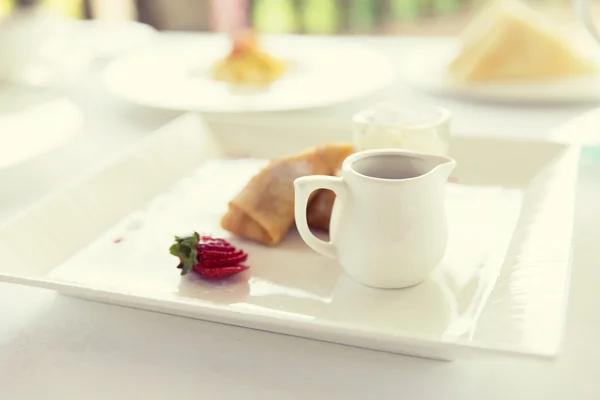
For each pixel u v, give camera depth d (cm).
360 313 45
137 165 58
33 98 79
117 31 110
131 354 43
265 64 78
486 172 58
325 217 52
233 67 77
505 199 55
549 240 47
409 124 54
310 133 63
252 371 41
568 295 44
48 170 62
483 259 48
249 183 53
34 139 68
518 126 66
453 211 54
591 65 74
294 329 42
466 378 41
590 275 47
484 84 73
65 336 44
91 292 44
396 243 45
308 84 75
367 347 42
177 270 49
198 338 43
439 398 40
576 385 40
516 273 46
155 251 51
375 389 40
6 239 48
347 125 62
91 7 161
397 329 42
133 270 49
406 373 41
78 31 111
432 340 40
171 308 43
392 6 162
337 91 72
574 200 51
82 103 78
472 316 44
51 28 85
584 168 59
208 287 47
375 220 45
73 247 51
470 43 77
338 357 42
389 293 46
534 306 42
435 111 55
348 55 84
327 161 54
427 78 76
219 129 64
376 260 46
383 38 103
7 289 48
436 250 46
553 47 73
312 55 85
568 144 57
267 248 51
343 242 47
